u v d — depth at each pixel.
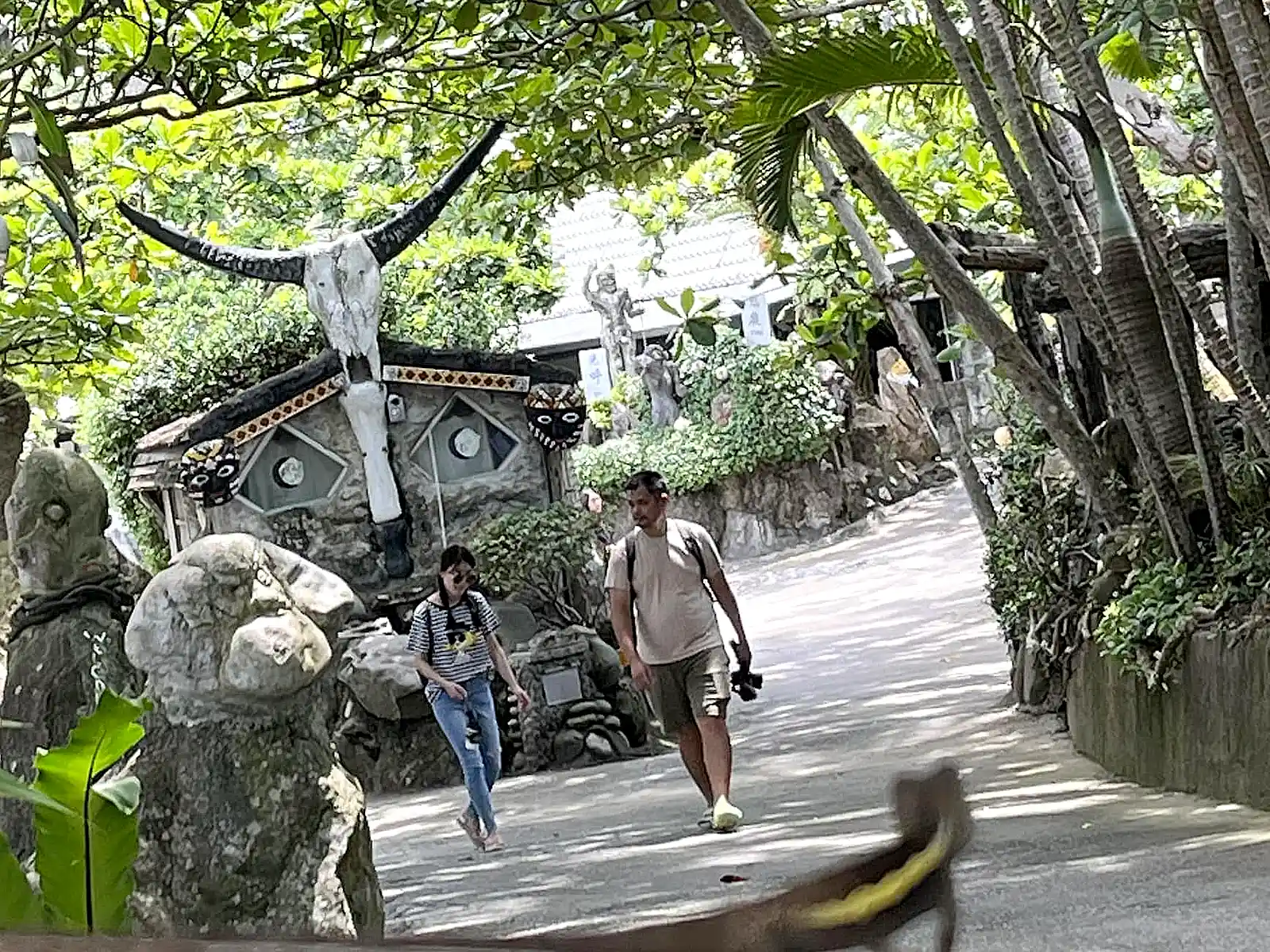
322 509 17.31
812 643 21.47
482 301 23.64
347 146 21.77
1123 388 10.12
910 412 34.75
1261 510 9.68
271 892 5.52
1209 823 7.68
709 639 9.95
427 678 11.02
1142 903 5.38
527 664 15.94
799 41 9.91
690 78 12.02
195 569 5.49
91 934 0.87
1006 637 14.91
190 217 19.42
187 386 22.91
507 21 10.12
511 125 12.20
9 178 10.14
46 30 7.89
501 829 11.93
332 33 9.70
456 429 17.84
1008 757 11.46
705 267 35.88
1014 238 12.80
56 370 15.12
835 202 14.17
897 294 14.30
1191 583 9.59
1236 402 10.52
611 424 33.78
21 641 7.25
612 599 10.14
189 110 13.34
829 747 13.10
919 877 0.82
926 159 15.63
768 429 32.19
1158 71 10.64
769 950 0.79
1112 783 9.88
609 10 11.05
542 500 17.95
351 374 17.11
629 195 25.48
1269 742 7.98
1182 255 9.22
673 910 6.10
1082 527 12.73
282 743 5.57
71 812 1.90
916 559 28.27
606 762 15.80
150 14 8.73
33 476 7.31
